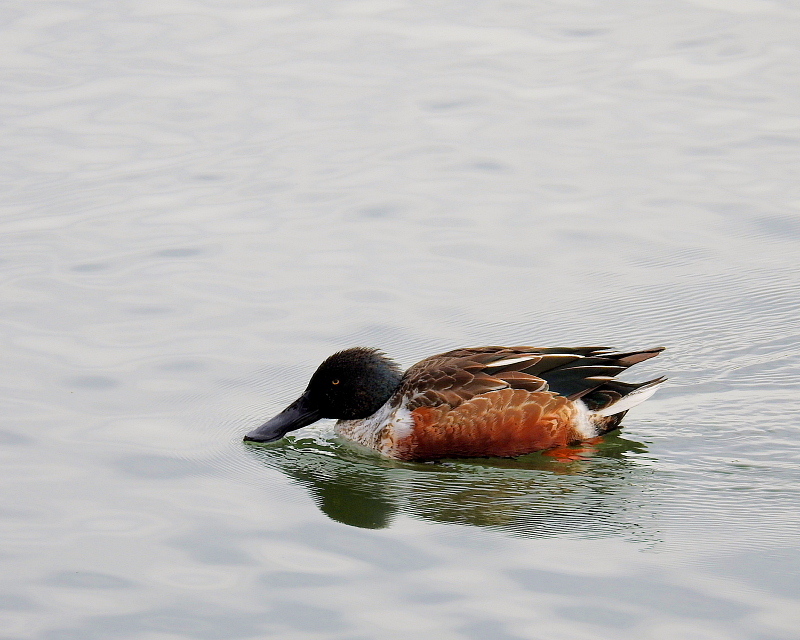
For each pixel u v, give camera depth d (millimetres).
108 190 19844
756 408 13531
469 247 17797
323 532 11461
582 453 13102
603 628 9664
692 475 12352
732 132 21000
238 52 24688
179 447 13250
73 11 26828
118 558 10953
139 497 12156
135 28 25922
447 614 9938
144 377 14695
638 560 10727
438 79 23234
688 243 17641
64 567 10805
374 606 10102
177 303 16484
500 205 19000
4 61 24328
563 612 9914
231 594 10336
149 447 13195
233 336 15641
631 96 22391
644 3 26656
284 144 21125
